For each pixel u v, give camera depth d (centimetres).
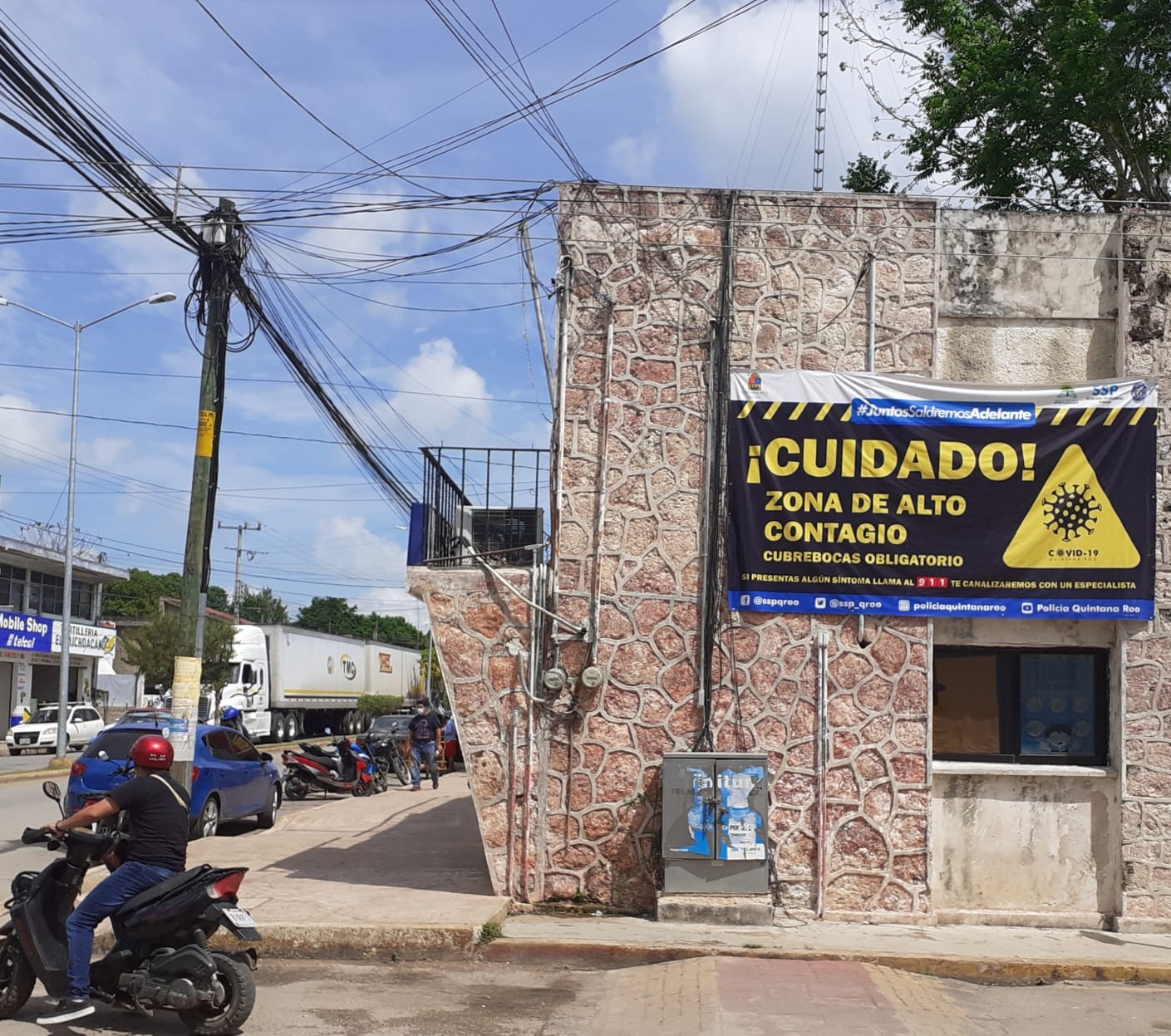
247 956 686
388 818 1778
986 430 1061
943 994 824
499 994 796
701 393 1077
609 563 1066
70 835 688
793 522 1060
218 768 1617
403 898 1028
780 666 1054
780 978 816
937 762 1058
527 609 1077
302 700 4678
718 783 1012
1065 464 1058
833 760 1044
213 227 1326
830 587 1055
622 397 1080
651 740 1052
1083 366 1082
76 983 652
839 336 1080
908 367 1075
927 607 1049
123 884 668
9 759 3531
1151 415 1061
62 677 3266
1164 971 884
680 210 1091
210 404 1382
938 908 1035
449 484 1205
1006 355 1084
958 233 1088
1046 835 1044
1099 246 1088
